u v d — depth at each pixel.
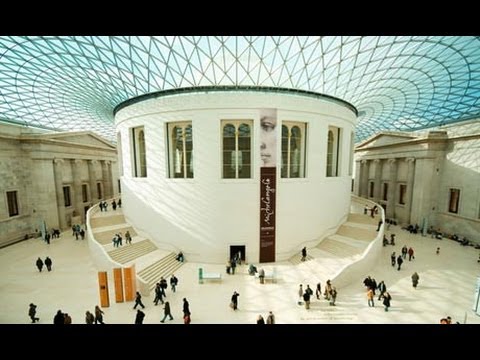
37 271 16.97
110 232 20.11
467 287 14.38
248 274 16.17
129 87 24.61
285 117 17.80
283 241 18.59
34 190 25.92
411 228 26.80
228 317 11.38
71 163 30.55
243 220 17.83
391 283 14.83
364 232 20.31
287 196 18.41
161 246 19.36
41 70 21.88
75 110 32.44
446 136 25.41
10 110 28.78
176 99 17.73
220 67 20.64
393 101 29.83
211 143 17.38
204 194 17.78
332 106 19.92
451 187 24.61
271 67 21.25
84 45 18.70
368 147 36.22
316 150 19.38
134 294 13.39
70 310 12.12
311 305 12.47
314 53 20.44
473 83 23.11
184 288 14.35
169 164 18.88
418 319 11.21
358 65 21.81
